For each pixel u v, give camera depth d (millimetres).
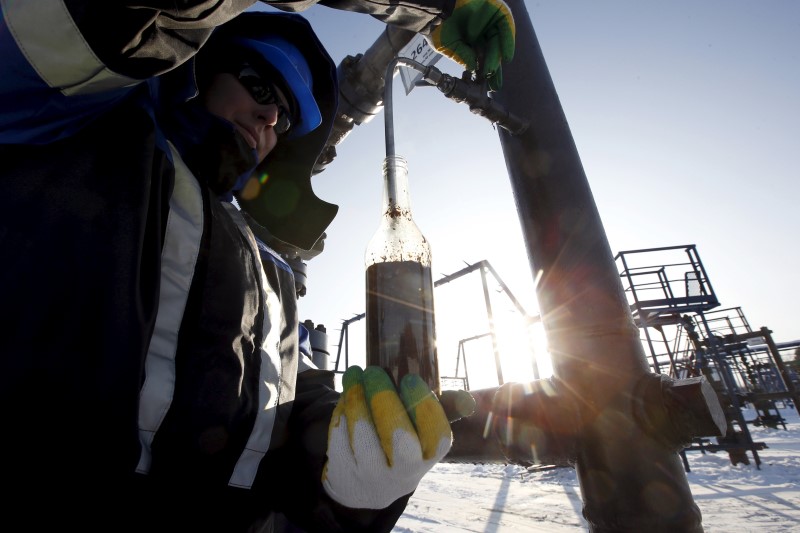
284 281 1106
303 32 1152
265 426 786
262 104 1035
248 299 775
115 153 598
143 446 601
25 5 472
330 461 662
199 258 711
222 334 697
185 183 733
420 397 615
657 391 1264
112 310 519
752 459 7086
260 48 1010
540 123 1702
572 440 1359
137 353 528
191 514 659
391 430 591
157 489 615
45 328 490
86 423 500
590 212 1576
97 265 525
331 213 1384
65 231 521
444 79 1531
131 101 657
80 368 498
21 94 501
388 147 815
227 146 815
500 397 1458
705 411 1144
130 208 567
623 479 1265
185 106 796
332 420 677
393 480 616
